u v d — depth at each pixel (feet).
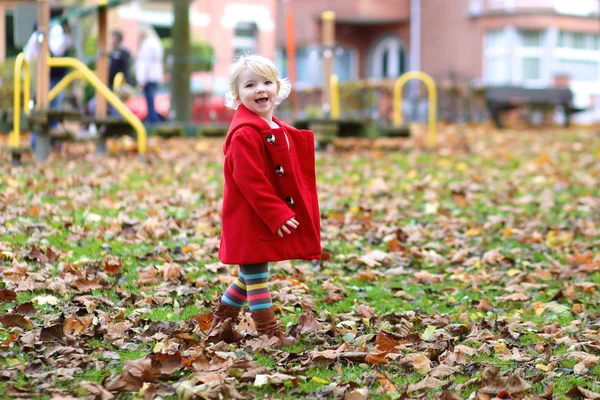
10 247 16.71
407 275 17.56
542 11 86.22
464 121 67.97
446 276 17.69
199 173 29.14
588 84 90.79
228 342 12.51
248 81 12.54
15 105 28.60
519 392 10.58
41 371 10.79
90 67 52.70
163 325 12.85
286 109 58.80
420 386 10.69
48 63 29.99
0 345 11.46
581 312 15.07
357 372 11.35
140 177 27.50
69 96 35.76
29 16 32.48
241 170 12.02
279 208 11.98
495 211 24.47
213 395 10.15
